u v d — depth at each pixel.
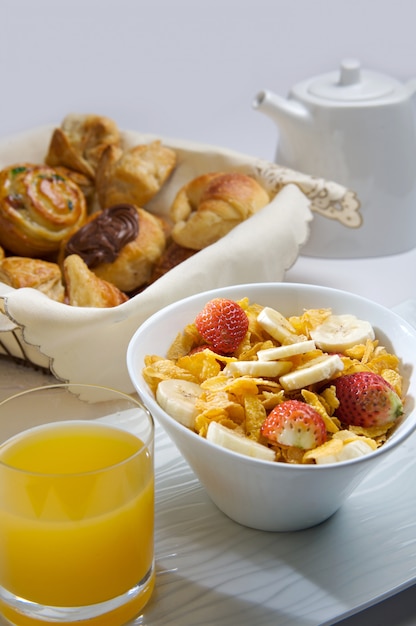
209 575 0.71
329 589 0.70
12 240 1.00
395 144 1.06
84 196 1.08
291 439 0.69
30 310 0.84
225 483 0.71
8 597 0.67
